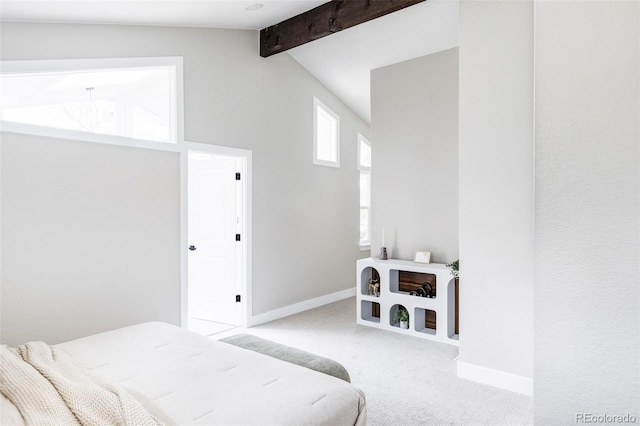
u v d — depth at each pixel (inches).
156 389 62.7
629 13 42.8
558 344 45.8
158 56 144.4
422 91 173.9
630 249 42.6
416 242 176.7
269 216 187.8
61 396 54.3
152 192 140.9
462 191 121.8
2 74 111.6
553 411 45.9
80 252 122.3
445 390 113.9
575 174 45.1
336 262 231.1
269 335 165.2
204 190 187.3
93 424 50.0
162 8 127.0
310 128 211.3
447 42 163.2
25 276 111.3
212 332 168.7
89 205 124.3
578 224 44.9
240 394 61.5
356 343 154.9
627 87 42.7
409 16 151.8
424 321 171.2
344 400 63.1
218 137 163.8
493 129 116.5
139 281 137.0
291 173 199.5
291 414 56.4
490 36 116.3
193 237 191.0
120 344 84.5
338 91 224.5
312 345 152.5
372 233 189.6
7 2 101.3
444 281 154.3
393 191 183.2
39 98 117.2
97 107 129.5
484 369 118.6
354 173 244.8
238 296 178.4
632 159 42.5
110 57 132.3
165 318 144.6
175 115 148.7
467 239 121.2
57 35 121.6
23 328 111.0
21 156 110.7
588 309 44.3
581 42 44.9
